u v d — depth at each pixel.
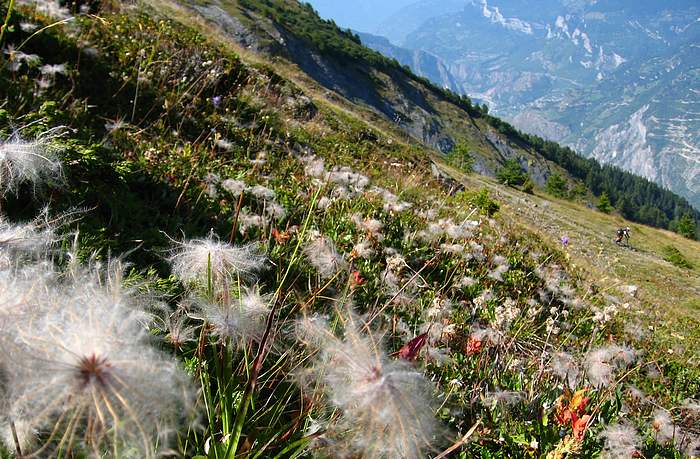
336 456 1.88
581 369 4.12
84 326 1.25
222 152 6.95
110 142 5.28
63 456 1.43
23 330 1.25
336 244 5.14
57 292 1.62
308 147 9.91
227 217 4.84
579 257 16.22
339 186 6.52
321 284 3.80
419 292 4.73
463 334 4.20
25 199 3.24
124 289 2.06
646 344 7.80
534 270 8.56
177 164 5.33
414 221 7.13
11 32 6.11
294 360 2.48
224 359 2.25
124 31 9.02
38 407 1.13
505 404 3.26
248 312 2.24
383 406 1.41
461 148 55.19
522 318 5.18
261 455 2.13
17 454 1.26
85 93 6.37
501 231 10.46
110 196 3.89
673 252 37.50
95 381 1.09
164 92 7.48
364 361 1.52
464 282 5.78
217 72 9.15
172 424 1.29
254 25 61.00
